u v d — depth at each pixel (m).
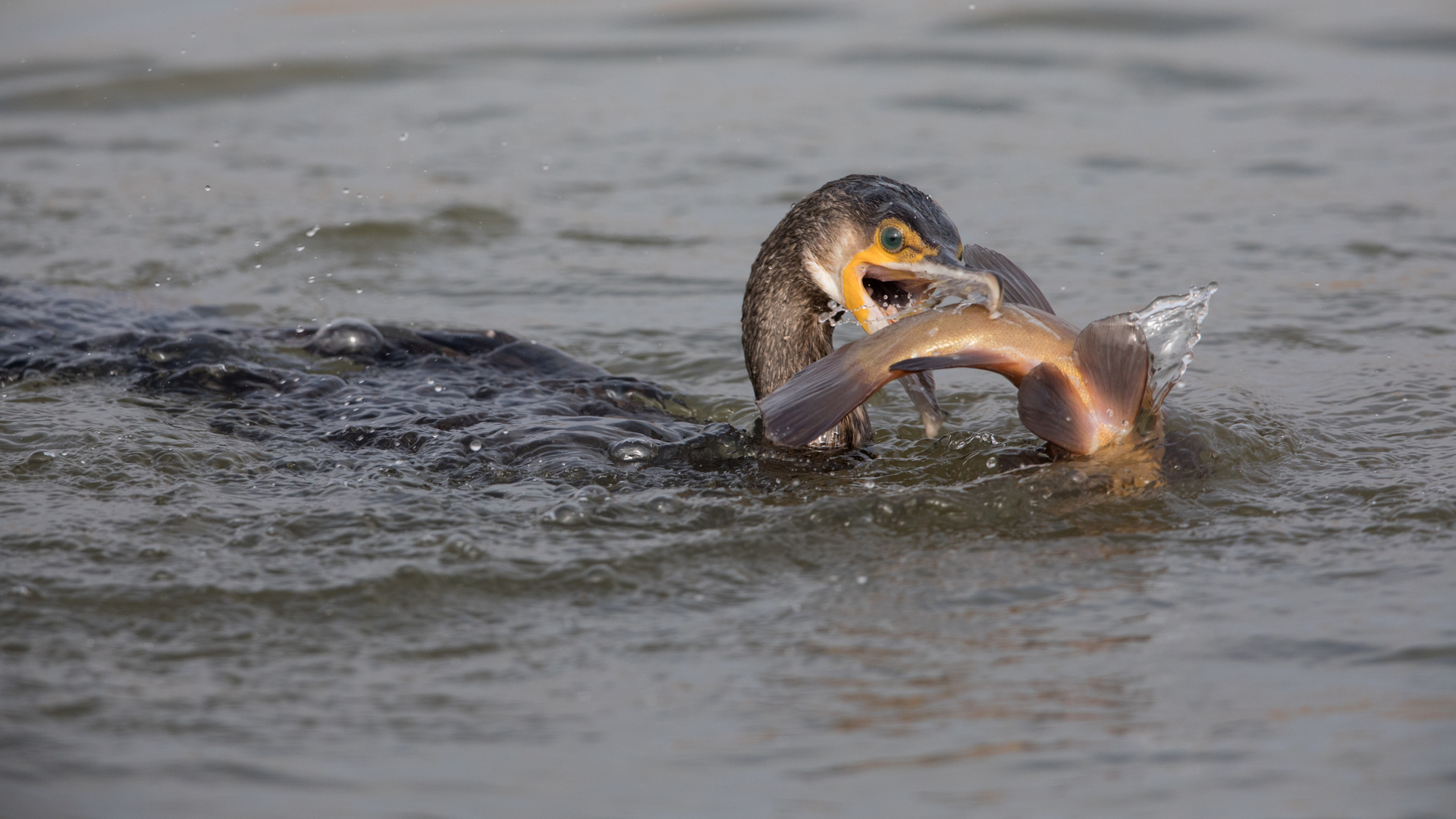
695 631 5.97
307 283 13.35
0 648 5.71
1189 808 4.54
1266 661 5.52
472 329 11.90
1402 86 20.47
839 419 7.09
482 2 28.14
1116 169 16.72
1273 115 19.09
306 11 26.88
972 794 4.66
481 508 7.32
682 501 7.38
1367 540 6.81
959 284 7.94
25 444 8.19
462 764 4.91
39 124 19.36
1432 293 12.02
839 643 5.81
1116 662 5.55
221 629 5.95
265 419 8.85
